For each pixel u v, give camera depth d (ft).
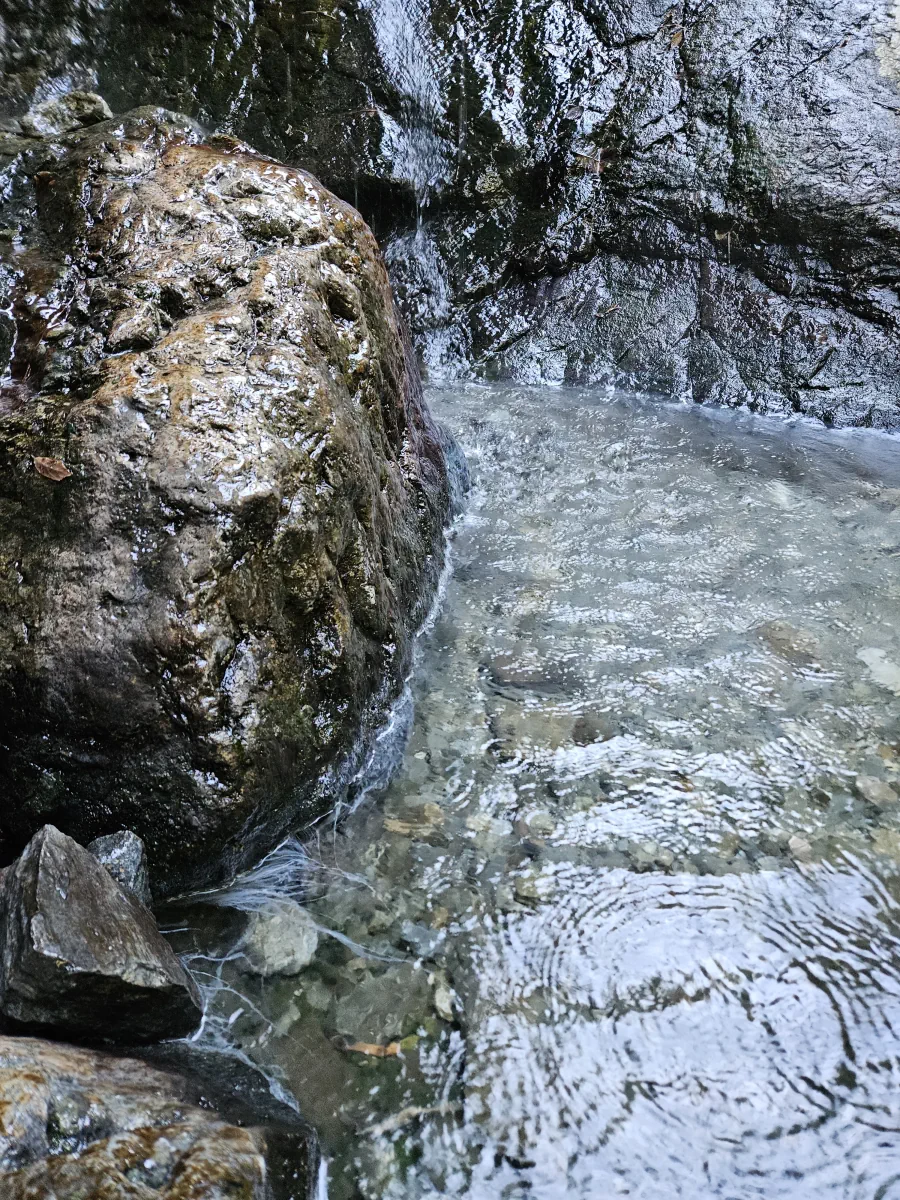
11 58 16.38
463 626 11.46
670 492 14.33
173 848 7.51
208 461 7.64
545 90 17.95
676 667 10.80
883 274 16.81
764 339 17.19
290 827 8.48
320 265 9.64
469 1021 7.15
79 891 6.43
